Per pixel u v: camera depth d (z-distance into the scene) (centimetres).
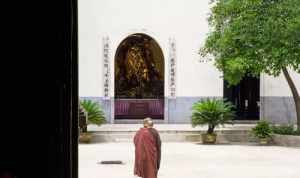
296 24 1644
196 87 2200
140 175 1004
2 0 246
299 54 1686
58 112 245
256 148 1756
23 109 246
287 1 1692
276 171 1283
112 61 2178
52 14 244
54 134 245
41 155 246
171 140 1938
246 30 1702
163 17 2197
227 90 2264
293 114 2230
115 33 2181
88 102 1961
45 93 246
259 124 1894
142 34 2214
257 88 2267
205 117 1856
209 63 2191
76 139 249
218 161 1452
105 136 1897
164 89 2216
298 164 1403
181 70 2197
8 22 246
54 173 245
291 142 1817
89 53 2167
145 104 2256
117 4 2175
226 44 1756
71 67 247
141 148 998
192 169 1307
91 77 2169
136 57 2264
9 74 247
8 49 246
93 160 1448
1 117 247
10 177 243
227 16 1812
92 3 2164
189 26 2192
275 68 1730
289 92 2228
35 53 246
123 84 2264
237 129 1995
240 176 1205
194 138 1942
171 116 2203
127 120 2234
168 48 2197
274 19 1681
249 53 1720
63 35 245
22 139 246
